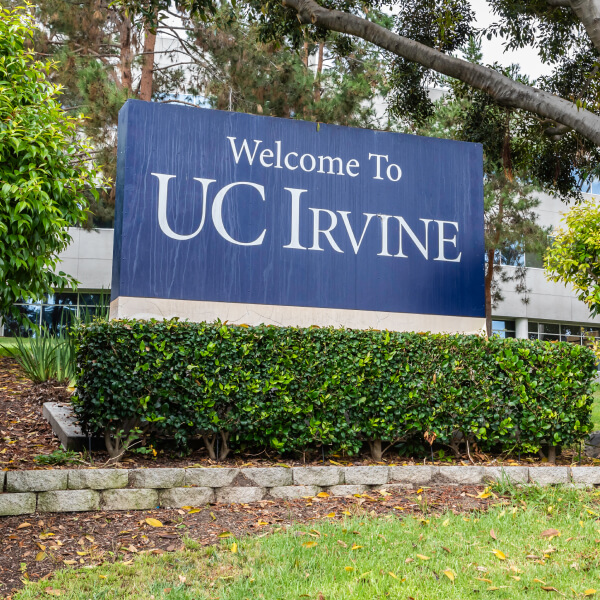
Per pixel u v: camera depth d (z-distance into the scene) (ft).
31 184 16.11
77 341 18.45
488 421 21.47
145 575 12.23
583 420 22.09
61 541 14.05
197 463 18.86
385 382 20.45
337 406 19.90
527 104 30.42
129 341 18.28
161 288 22.26
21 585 11.87
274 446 19.53
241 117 24.11
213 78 50.60
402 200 25.73
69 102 47.98
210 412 18.79
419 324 25.17
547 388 21.79
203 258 22.89
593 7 28.60
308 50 53.06
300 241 24.11
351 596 11.09
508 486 18.57
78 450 18.92
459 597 11.17
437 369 20.94
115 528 15.03
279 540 13.87
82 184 18.45
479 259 26.43
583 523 15.44
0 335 63.21
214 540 14.28
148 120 23.02
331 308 24.11
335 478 18.48
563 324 84.33
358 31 30.94
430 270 25.64
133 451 18.52
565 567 12.74
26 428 22.15
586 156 40.42
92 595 11.29
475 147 27.12
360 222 25.02
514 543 14.10
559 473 19.90
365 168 25.43
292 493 17.92
